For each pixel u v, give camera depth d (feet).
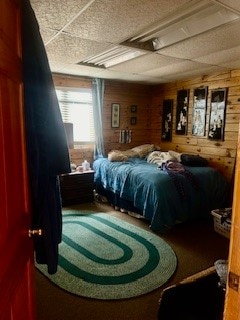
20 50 3.43
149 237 10.35
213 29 7.50
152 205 10.94
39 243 4.25
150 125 18.65
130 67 12.62
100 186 15.16
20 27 3.43
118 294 6.90
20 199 3.40
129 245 9.64
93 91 15.88
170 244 9.80
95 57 11.27
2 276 2.61
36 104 3.64
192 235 10.64
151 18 6.93
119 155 14.80
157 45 9.41
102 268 8.10
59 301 6.61
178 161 13.83
